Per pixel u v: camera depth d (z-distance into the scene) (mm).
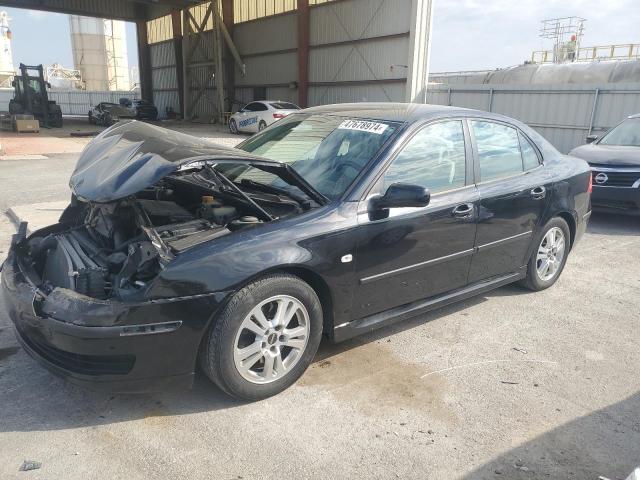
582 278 5324
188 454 2578
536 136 4703
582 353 3746
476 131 4090
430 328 4066
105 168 3160
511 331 4062
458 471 2529
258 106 23266
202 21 32344
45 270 3420
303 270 3053
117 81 64125
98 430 2740
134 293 2643
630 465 2609
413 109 3973
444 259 3756
